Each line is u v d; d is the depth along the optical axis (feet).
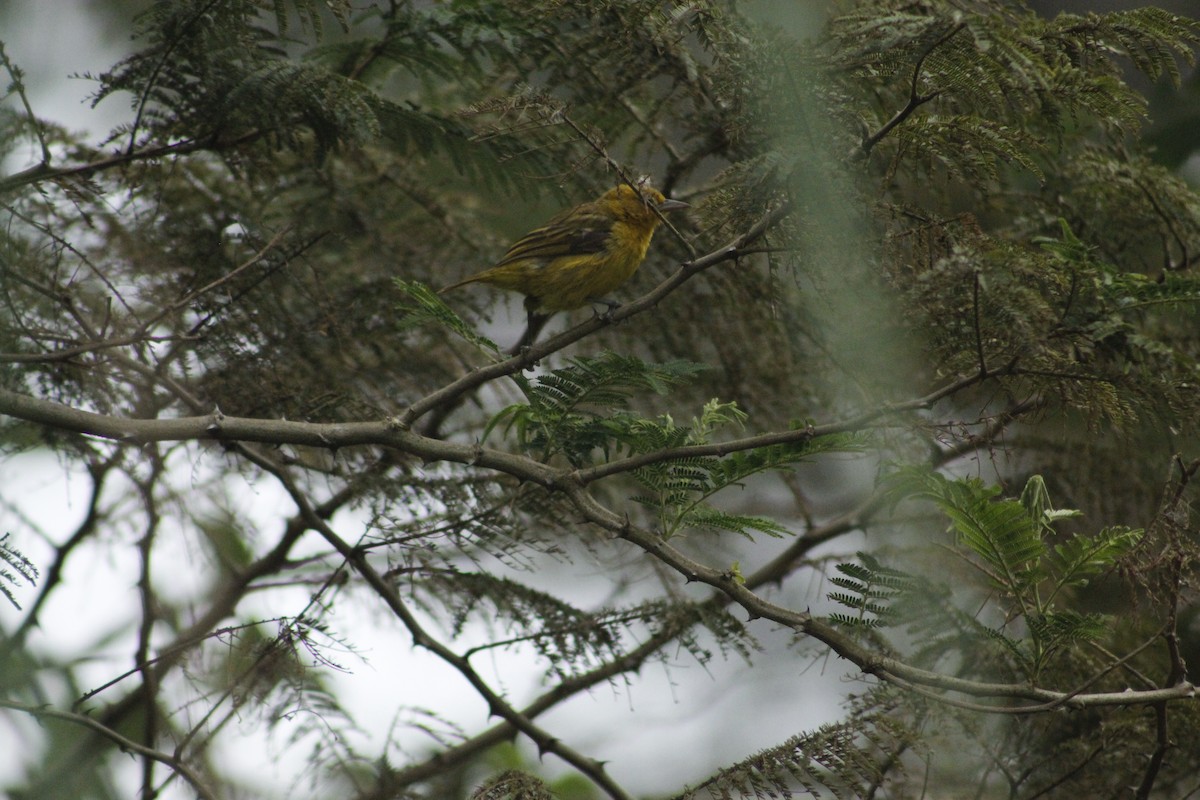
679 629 34.22
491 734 36.83
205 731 35.24
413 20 34.32
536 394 25.52
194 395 34.60
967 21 23.68
